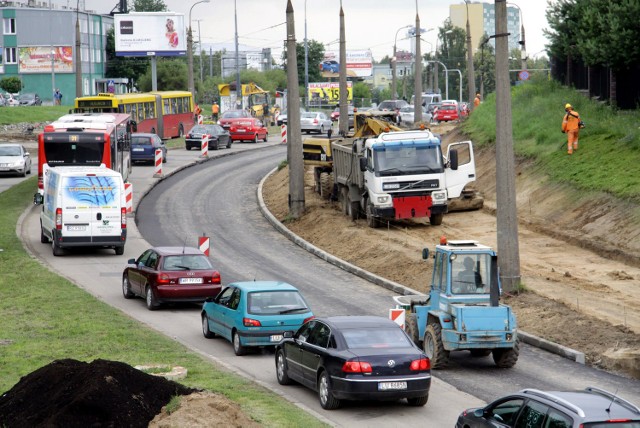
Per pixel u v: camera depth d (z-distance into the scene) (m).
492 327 60.34
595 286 83.00
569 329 70.00
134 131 195.00
